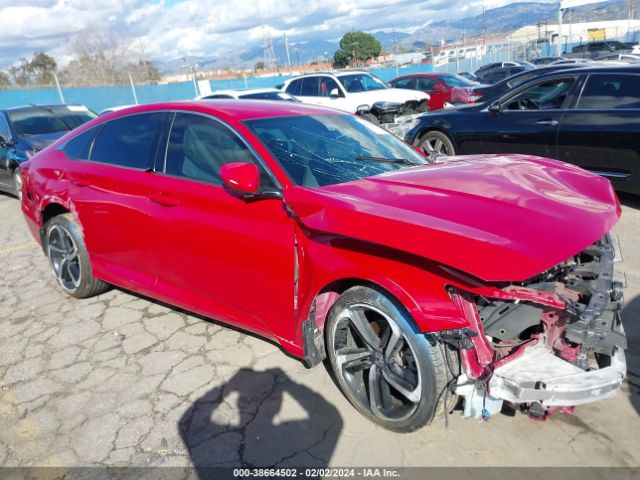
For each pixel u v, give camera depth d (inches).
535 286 89.3
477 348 87.1
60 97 1007.0
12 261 216.8
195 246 122.2
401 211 92.0
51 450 102.3
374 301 93.5
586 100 234.5
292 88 509.0
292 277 105.5
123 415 111.5
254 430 104.6
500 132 265.4
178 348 136.9
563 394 83.4
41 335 149.0
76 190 153.0
